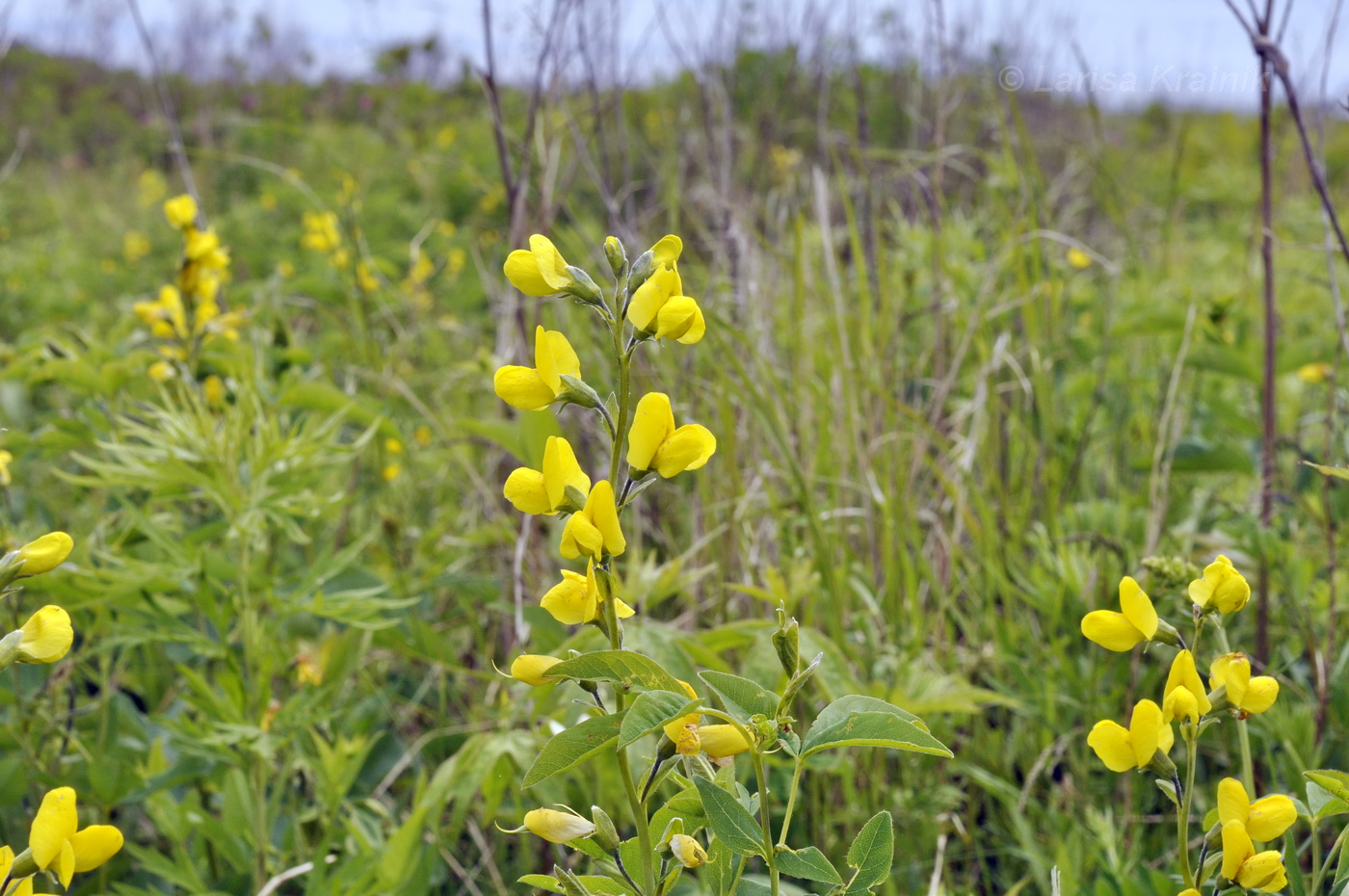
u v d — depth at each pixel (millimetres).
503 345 1268
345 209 1714
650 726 509
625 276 554
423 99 3994
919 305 1487
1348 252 884
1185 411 1186
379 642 908
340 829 821
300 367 1188
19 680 843
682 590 970
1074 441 1269
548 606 534
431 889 856
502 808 861
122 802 806
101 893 810
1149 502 1114
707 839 690
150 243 3096
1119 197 1724
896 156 1479
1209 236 2223
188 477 822
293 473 851
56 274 2564
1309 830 801
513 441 936
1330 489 1037
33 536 934
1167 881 712
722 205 1402
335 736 898
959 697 820
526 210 1217
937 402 1155
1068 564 940
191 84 5805
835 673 786
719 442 1146
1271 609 1004
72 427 1023
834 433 1149
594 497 532
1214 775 902
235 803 800
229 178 3742
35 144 5684
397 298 1783
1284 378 1462
